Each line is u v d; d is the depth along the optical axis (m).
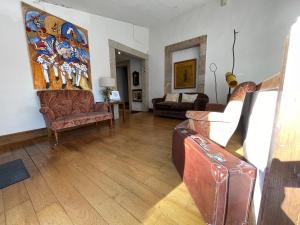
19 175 1.63
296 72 0.55
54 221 1.07
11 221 1.08
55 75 3.15
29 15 2.74
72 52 3.41
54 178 1.58
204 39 4.19
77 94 3.35
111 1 3.37
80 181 1.53
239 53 3.67
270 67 3.30
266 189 0.65
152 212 1.14
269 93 0.87
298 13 2.91
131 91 6.57
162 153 2.16
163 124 3.82
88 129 3.43
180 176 1.59
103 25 4.09
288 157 0.59
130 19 4.48
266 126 0.87
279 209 0.64
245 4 3.46
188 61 4.79
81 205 1.21
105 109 3.39
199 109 3.88
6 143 2.61
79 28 3.53
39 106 2.97
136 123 3.96
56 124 2.47
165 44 5.14
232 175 0.88
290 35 0.55
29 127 2.87
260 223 0.69
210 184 0.95
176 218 1.09
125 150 2.27
